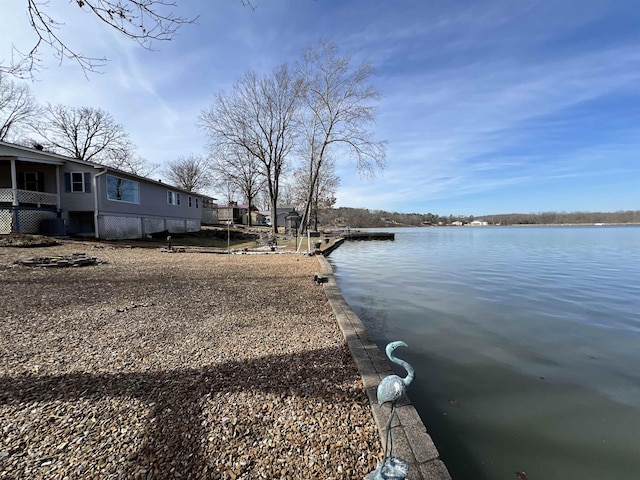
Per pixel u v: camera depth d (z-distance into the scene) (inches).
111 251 491.5
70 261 359.6
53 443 80.0
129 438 82.4
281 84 1119.0
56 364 123.8
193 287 271.3
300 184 1545.3
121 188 679.1
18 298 220.5
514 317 226.4
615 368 148.3
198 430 86.0
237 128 1119.0
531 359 157.2
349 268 475.2
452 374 141.1
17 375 114.5
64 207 601.6
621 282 361.7
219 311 201.9
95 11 112.7
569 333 194.5
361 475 72.1
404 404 98.0
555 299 281.1
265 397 102.8
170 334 159.3
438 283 355.3
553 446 96.6
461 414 111.9
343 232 1470.2
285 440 83.0
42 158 553.9
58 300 218.4
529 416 111.1
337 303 220.1
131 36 121.3
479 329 200.8
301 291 264.7
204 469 72.9
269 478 71.0
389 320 218.2
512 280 374.0
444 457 91.2
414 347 171.6
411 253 711.7
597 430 104.2
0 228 521.3
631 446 96.9
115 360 128.3
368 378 114.2
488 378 137.7
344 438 84.1
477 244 979.3
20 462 73.7
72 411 93.5
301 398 102.8
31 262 346.9
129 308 203.6
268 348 143.9
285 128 1169.4
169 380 112.7
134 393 103.6
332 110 872.3
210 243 773.9
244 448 79.8
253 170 1284.4
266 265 412.8
